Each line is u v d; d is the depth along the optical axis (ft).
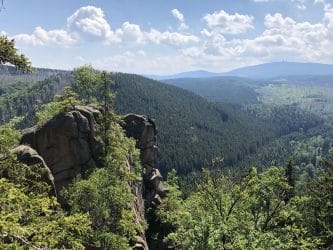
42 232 42.96
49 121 120.06
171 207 162.40
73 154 119.03
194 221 95.14
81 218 47.09
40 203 46.44
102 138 129.90
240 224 101.71
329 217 126.00
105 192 94.27
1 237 36.70
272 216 113.29
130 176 111.55
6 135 103.45
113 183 98.07
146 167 178.70
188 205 115.55
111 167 107.86
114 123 143.95
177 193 171.42
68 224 45.75
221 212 109.29
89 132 125.49
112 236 88.89
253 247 88.53
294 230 104.32
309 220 130.62
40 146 117.08
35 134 117.70
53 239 42.11
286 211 109.70
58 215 52.75
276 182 110.32
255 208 113.60
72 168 118.62
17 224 37.60
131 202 131.75
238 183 113.91
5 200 41.09
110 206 99.04
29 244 38.96
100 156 125.18
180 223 101.35
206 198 114.11
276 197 112.88
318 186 133.28
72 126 119.44
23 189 47.80
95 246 87.92
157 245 154.10
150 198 173.06
